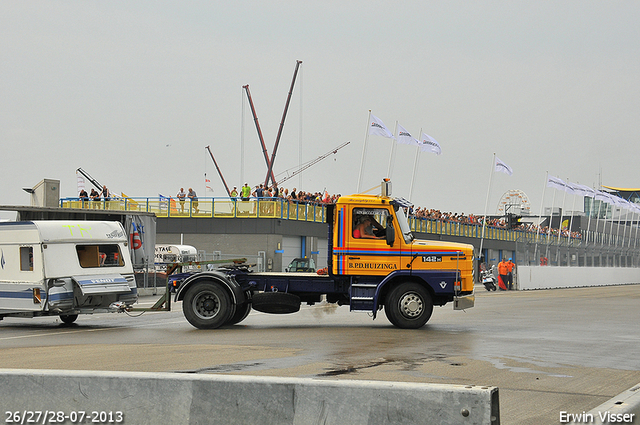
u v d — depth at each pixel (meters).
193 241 49.09
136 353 13.02
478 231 66.56
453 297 18.00
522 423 7.62
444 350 13.52
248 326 19.22
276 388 5.41
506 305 29.70
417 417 5.02
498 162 59.12
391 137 46.44
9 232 19.39
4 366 11.39
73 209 33.06
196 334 16.95
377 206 18.30
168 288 19.17
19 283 19.08
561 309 26.98
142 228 35.28
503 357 12.65
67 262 19.38
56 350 13.70
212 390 5.52
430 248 18.19
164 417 5.58
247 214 48.09
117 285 19.81
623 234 73.56
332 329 18.06
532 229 80.38
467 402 4.87
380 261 18.16
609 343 15.22
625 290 48.97
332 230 18.55
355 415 5.20
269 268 47.28
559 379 10.39
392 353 12.95
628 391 8.06
